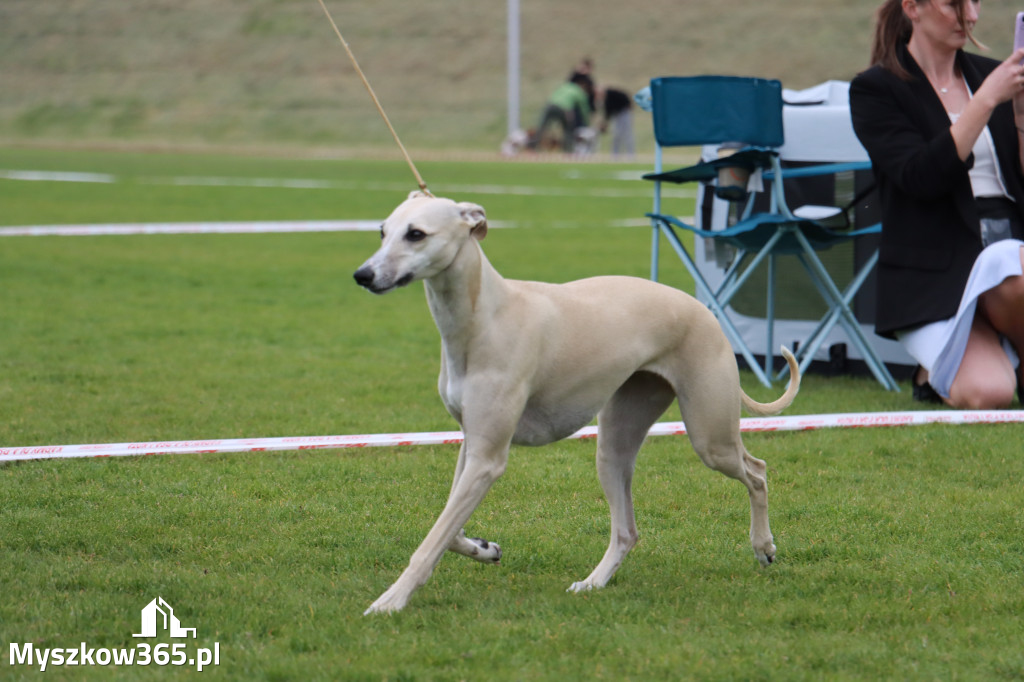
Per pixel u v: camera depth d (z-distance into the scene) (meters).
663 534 7.72
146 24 85.06
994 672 5.46
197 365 13.14
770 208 13.18
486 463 6.20
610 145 65.88
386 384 12.34
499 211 31.70
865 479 8.92
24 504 8.16
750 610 6.25
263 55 80.44
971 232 10.90
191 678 5.37
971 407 11.00
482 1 85.56
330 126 71.00
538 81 75.88
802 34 77.25
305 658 5.55
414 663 5.52
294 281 19.83
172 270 20.62
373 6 86.00
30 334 14.72
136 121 72.81
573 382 6.44
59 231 25.45
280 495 8.49
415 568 6.15
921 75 11.22
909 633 5.90
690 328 6.73
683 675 5.40
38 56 82.00
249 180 40.59
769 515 8.13
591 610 6.23
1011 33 67.81
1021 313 10.80
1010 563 7.01
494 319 6.19
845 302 11.91
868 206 12.80
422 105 73.56
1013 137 11.10
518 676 5.38
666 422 10.97
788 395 7.20
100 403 11.23
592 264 21.42
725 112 11.65
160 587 6.53
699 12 81.50
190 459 9.38
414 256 5.95
